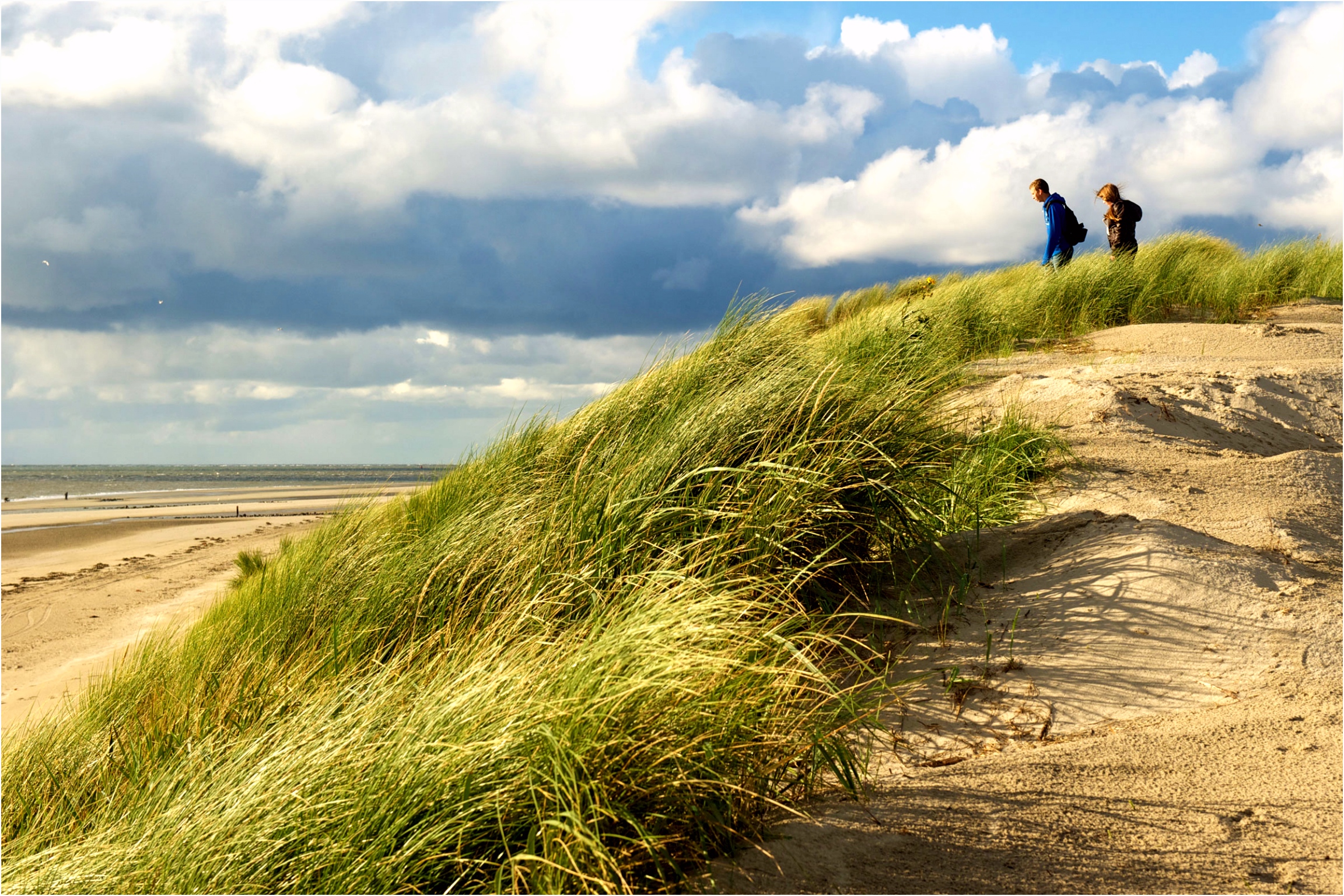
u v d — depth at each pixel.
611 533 3.40
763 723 2.27
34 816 3.27
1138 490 4.36
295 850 2.05
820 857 2.02
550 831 1.88
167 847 2.20
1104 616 3.16
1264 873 1.88
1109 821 2.12
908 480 3.90
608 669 2.15
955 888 1.88
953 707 2.79
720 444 3.73
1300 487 4.46
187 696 3.81
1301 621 3.04
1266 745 2.40
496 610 3.48
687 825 2.05
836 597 3.53
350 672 3.31
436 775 2.02
